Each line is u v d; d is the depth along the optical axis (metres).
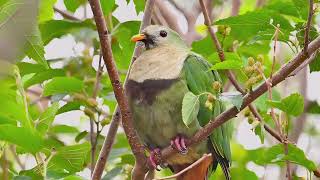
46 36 11.49
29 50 8.66
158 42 11.18
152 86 10.24
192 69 10.41
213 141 10.50
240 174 13.23
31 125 8.67
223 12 15.36
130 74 10.52
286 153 9.52
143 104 10.31
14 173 10.20
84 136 11.34
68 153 9.11
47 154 9.23
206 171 10.88
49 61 11.71
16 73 8.58
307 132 13.55
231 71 11.12
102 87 11.58
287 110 9.38
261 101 11.00
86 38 11.41
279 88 13.42
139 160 9.20
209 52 11.96
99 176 9.44
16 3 8.27
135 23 11.57
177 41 11.39
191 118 8.92
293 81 13.34
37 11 8.42
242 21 9.82
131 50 11.93
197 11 14.05
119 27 11.58
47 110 9.38
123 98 8.76
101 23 8.11
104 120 10.44
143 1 11.73
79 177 8.59
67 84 10.40
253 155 13.72
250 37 11.45
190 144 9.54
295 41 9.62
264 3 14.15
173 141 10.22
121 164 11.50
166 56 10.56
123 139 13.03
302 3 9.57
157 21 13.60
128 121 8.93
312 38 9.48
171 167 11.04
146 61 10.48
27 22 8.38
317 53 9.51
